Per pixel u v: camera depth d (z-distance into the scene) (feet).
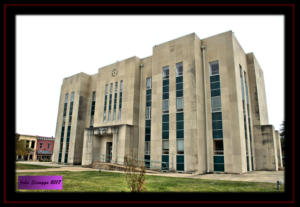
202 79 86.07
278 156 100.37
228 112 78.02
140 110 100.32
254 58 99.09
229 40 82.64
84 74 128.88
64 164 116.67
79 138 119.44
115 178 49.37
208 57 86.43
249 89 95.96
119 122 101.86
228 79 80.12
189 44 85.97
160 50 95.04
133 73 102.27
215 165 77.05
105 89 113.70
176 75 87.35
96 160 103.60
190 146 76.89
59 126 130.41
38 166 87.76
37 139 192.75
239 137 74.33
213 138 79.51
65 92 133.69
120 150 90.48
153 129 89.20
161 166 82.94
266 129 89.30
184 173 74.64
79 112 122.11
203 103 83.66
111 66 113.60
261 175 66.49
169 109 86.07
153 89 93.40
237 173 72.02
